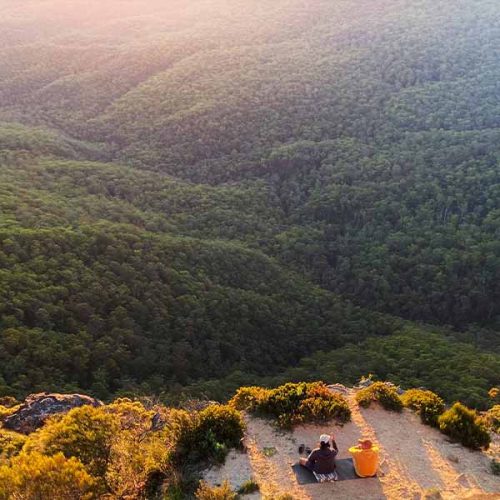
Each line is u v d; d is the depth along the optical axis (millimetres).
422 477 11102
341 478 10805
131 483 11039
